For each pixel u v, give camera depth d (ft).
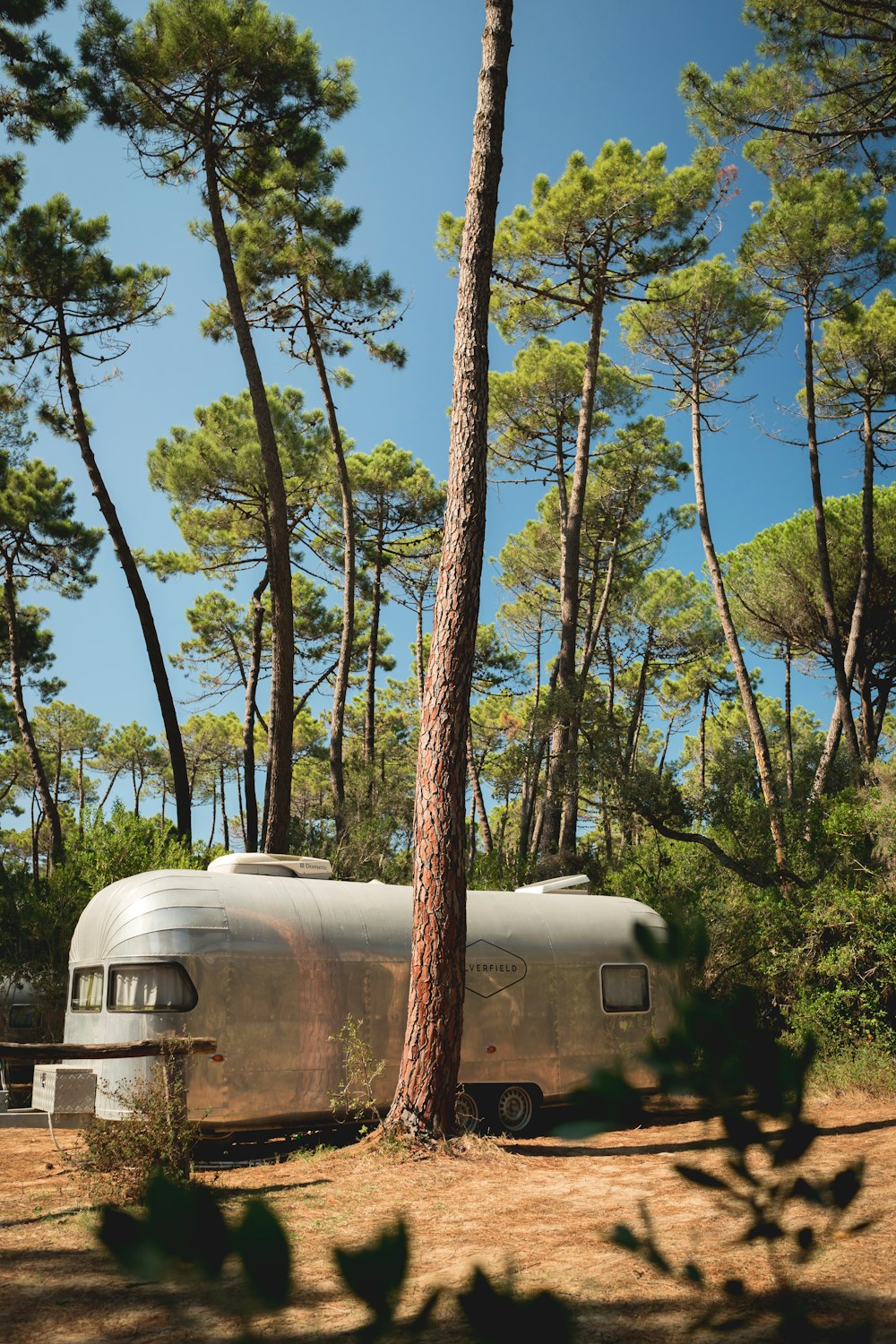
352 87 59.72
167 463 85.97
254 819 92.22
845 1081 38.99
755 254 69.87
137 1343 15.51
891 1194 21.77
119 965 31.71
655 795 56.29
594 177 69.92
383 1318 2.65
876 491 82.64
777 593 82.33
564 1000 38.17
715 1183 3.80
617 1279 17.60
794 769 64.64
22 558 88.63
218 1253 2.53
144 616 58.03
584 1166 28.37
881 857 47.32
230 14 55.36
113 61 55.01
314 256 66.54
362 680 124.06
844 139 48.06
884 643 81.87
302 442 86.12
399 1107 29.84
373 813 68.18
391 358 75.61
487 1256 19.15
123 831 52.54
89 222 65.92
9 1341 15.81
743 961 45.27
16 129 55.16
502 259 76.64
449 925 30.42
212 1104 30.48
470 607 32.73
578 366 89.66
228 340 74.02
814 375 74.33
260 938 32.40
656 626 117.39
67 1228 22.66
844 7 46.47
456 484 33.68
